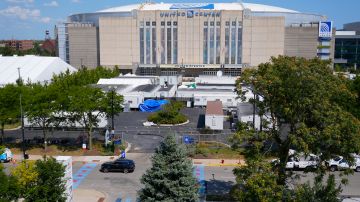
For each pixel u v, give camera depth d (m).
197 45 147.25
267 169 27.64
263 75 31.14
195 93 92.50
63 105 53.25
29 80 89.75
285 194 26.55
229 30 145.25
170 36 148.00
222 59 146.88
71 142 57.78
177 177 27.83
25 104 52.97
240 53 146.50
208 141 56.94
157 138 60.56
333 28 161.25
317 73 28.80
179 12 145.88
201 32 146.25
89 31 159.12
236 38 145.50
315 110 27.98
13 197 26.55
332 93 28.84
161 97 92.81
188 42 147.38
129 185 40.56
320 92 27.81
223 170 45.16
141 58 151.38
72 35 160.00
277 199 25.66
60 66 112.62
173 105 77.50
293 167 43.97
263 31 144.62
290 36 152.50
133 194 37.91
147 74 151.75
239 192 27.75
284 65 29.69
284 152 31.58
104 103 54.12
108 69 133.88
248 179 27.06
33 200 27.11
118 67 152.12
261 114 32.16
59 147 55.06
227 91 95.06
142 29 149.50
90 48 160.25
